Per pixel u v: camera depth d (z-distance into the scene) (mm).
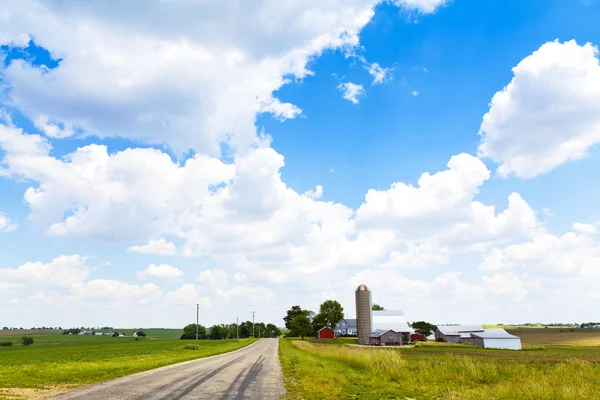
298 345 76438
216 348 76938
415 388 21750
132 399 17109
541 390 18703
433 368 28875
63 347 92938
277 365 36344
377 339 101562
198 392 19453
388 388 21609
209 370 31203
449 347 92188
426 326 149250
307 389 20359
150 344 103625
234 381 23969
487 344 94250
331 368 31250
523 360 45906
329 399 17906
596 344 105562
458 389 20984
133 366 32969
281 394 19141
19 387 20469
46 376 25141
